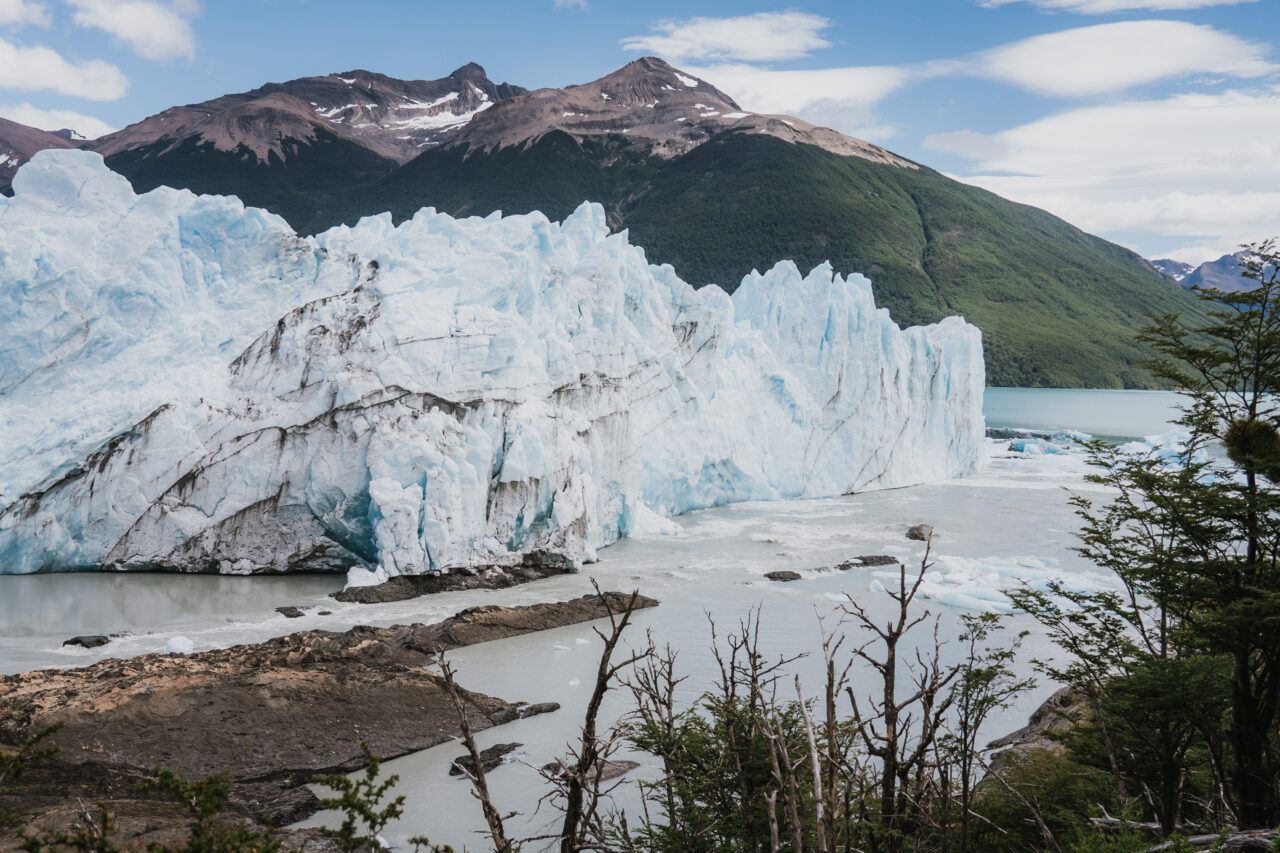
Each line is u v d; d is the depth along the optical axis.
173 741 30.53
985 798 27.06
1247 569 23.78
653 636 44.72
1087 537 27.94
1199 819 25.73
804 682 38.28
